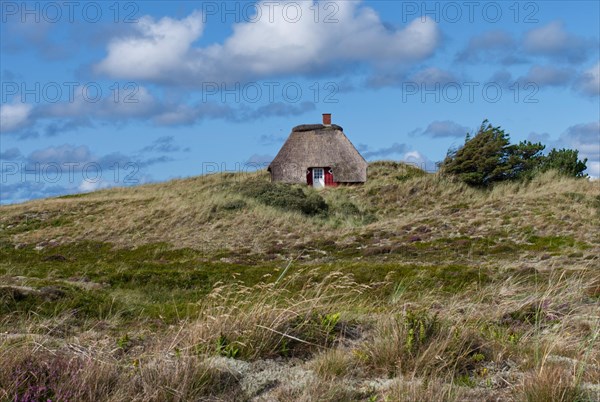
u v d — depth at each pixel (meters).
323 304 8.54
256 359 6.71
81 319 9.31
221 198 31.97
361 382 6.08
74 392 5.59
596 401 5.43
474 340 6.82
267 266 21.27
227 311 8.09
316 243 25.36
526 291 9.90
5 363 5.83
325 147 46.38
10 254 25.55
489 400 5.54
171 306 10.96
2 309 9.45
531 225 25.00
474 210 28.05
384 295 12.86
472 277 15.85
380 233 26.03
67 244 27.25
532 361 6.41
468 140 40.34
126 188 47.09
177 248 25.89
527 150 40.44
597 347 6.97
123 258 25.08
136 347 7.35
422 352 6.44
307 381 5.93
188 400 5.71
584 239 22.95
